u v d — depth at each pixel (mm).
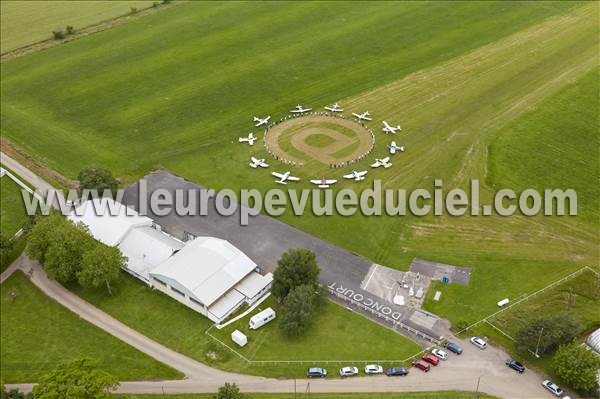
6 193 175750
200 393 116875
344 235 154500
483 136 189500
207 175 178625
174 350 126188
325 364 120812
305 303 125500
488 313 130375
